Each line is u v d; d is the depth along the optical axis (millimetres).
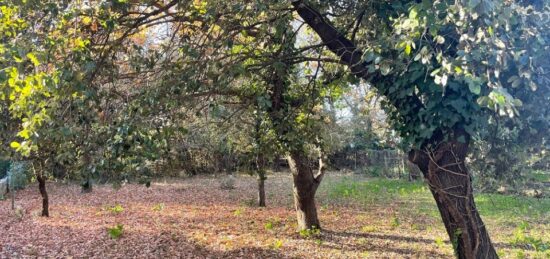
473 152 4508
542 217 10492
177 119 4094
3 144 3926
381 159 22234
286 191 16500
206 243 8109
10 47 2900
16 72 2828
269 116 6086
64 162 3836
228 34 4121
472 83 2213
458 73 2438
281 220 10484
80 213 11016
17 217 10031
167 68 4059
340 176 21656
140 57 4145
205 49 4062
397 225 9773
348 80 5191
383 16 4145
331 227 9633
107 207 12070
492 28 2189
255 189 16969
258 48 4867
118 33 4184
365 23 4605
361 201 13625
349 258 7086
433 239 8430
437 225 9875
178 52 4230
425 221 10375
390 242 8219
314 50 5574
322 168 9000
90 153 3525
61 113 3449
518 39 2510
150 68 4156
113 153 3410
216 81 4012
